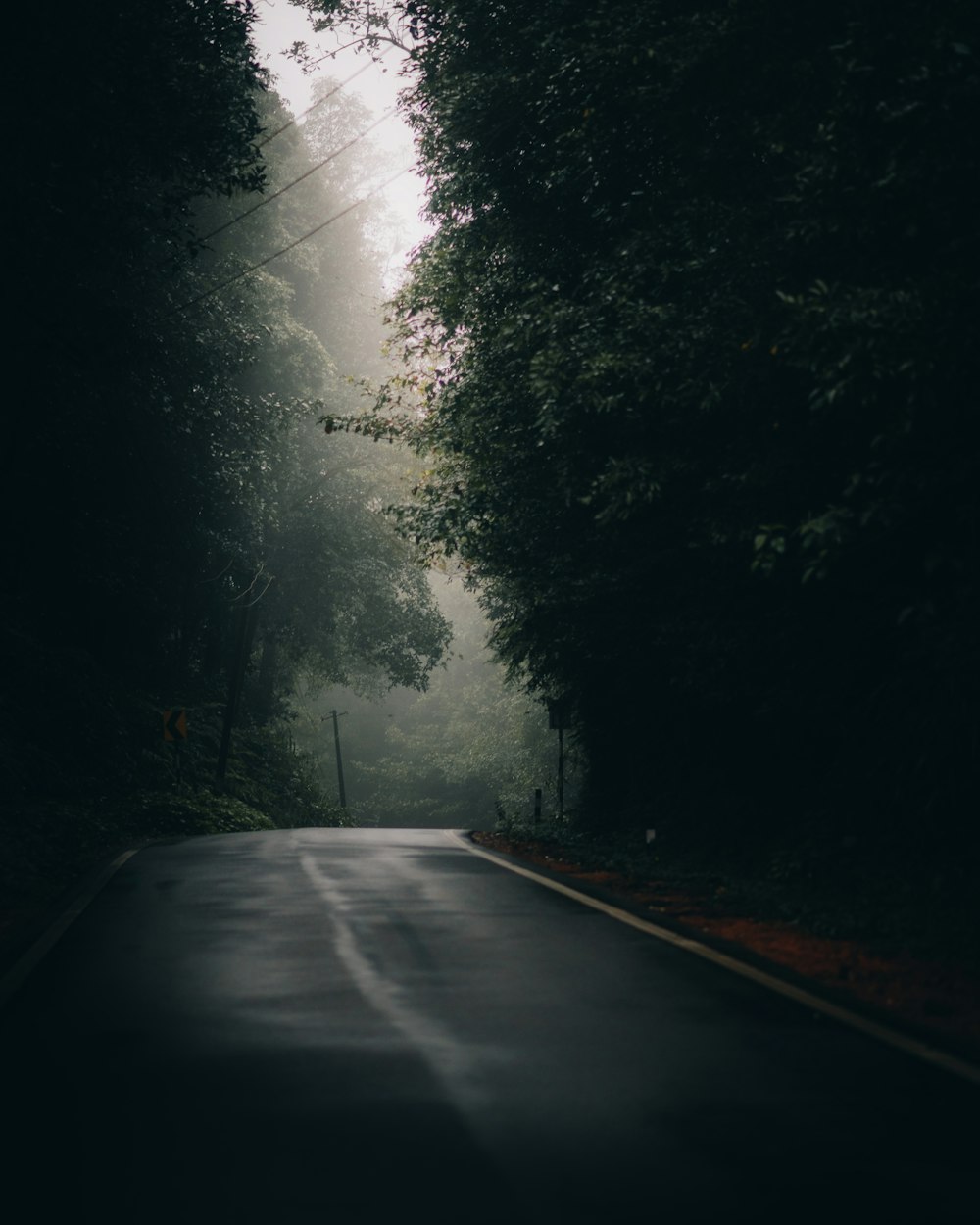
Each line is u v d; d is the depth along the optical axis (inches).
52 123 668.7
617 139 644.7
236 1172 198.8
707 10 545.3
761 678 658.8
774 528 445.4
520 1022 302.4
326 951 399.2
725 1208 184.2
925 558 444.5
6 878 627.5
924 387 405.7
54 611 1274.6
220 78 751.1
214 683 1843.0
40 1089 244.7
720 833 731.4
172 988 340.5
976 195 415.2
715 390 523.8
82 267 868.6
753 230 522.0
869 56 422.6
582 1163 203.0
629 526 730.2
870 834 594.9
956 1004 336.8
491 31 740.0
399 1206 184.5
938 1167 202.1
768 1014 312.7
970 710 476.1
